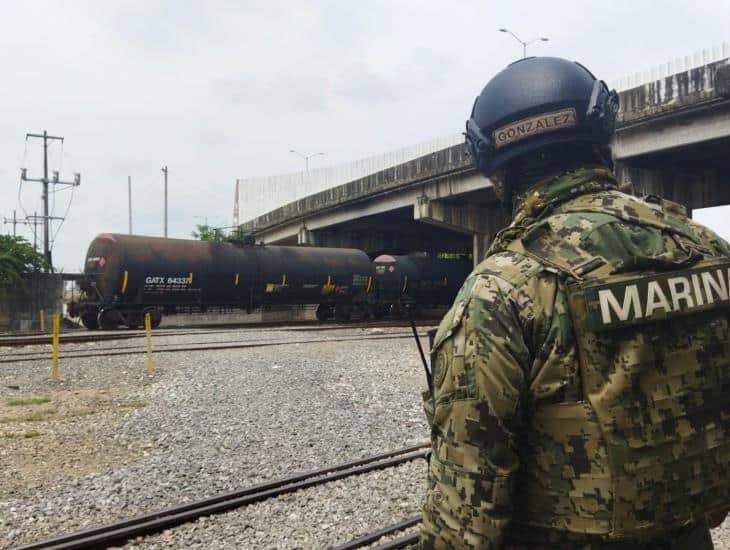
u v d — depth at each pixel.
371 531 4.64
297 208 43.25
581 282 1.46
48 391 11.39
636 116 20.03
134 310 27.56
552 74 1.75
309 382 11.72
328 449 7.12
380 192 34.19
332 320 34.97
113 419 8.91
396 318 37.44
